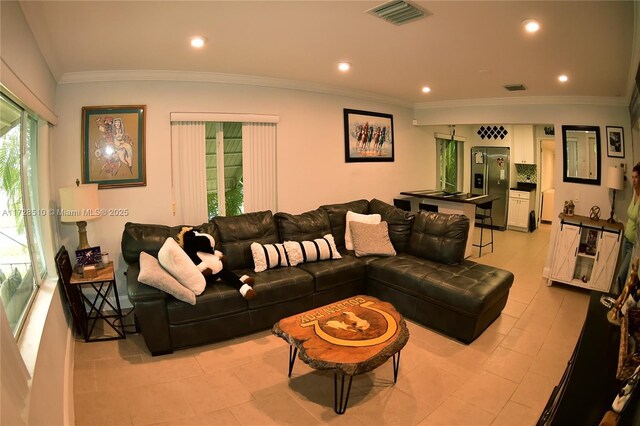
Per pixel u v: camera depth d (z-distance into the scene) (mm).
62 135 3367
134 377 2568
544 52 2803
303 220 4078
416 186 6477
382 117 5582
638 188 3328
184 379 2557
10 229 2062
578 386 1312
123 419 2162
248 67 3523
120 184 3594
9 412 1049
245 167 4234
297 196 4672
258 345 3023
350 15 2180
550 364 2801
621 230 3998
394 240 4242
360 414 2240
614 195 4336
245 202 4289
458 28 2371
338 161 5062
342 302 2830
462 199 5449
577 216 4445
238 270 3533
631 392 1089
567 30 2320
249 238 3736
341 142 5062
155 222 3781
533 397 2418
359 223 4195
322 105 4762
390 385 2523
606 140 4344
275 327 2432
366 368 2053
